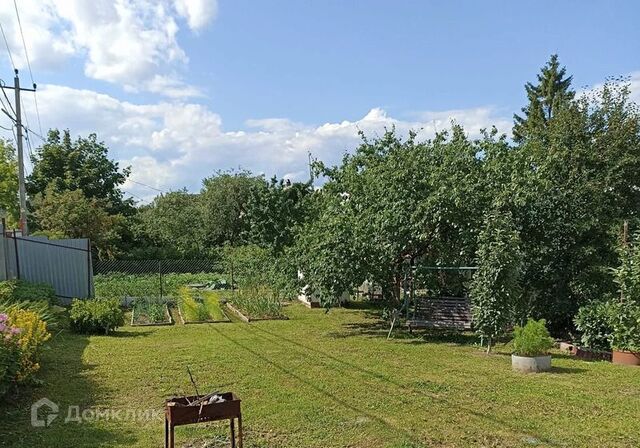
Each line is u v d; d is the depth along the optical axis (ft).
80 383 24.14
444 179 39.11
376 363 28.81
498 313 32.30
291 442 16.67
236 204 129.18
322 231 43.50
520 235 39.93
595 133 48.49
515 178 38.32
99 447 16.26
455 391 22.86
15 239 53.88
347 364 28.48
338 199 45.91
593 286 38.81
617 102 49.93
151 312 48.03
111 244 97.96
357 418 19.02
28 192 110.52
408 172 40.34
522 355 27.66
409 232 39.91
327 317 50.11
